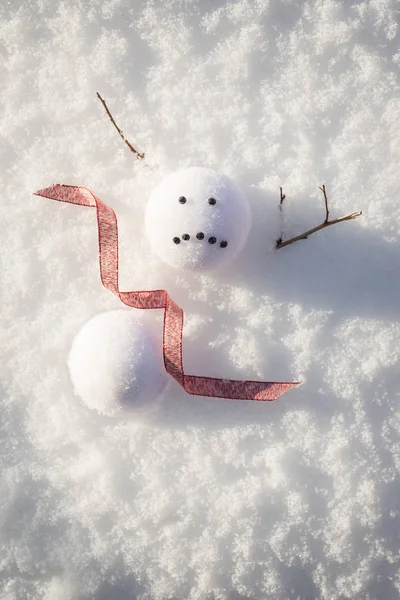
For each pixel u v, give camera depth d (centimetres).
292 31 56
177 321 52
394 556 53
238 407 54
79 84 55
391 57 56
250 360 54
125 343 50
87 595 53
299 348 54
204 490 53
